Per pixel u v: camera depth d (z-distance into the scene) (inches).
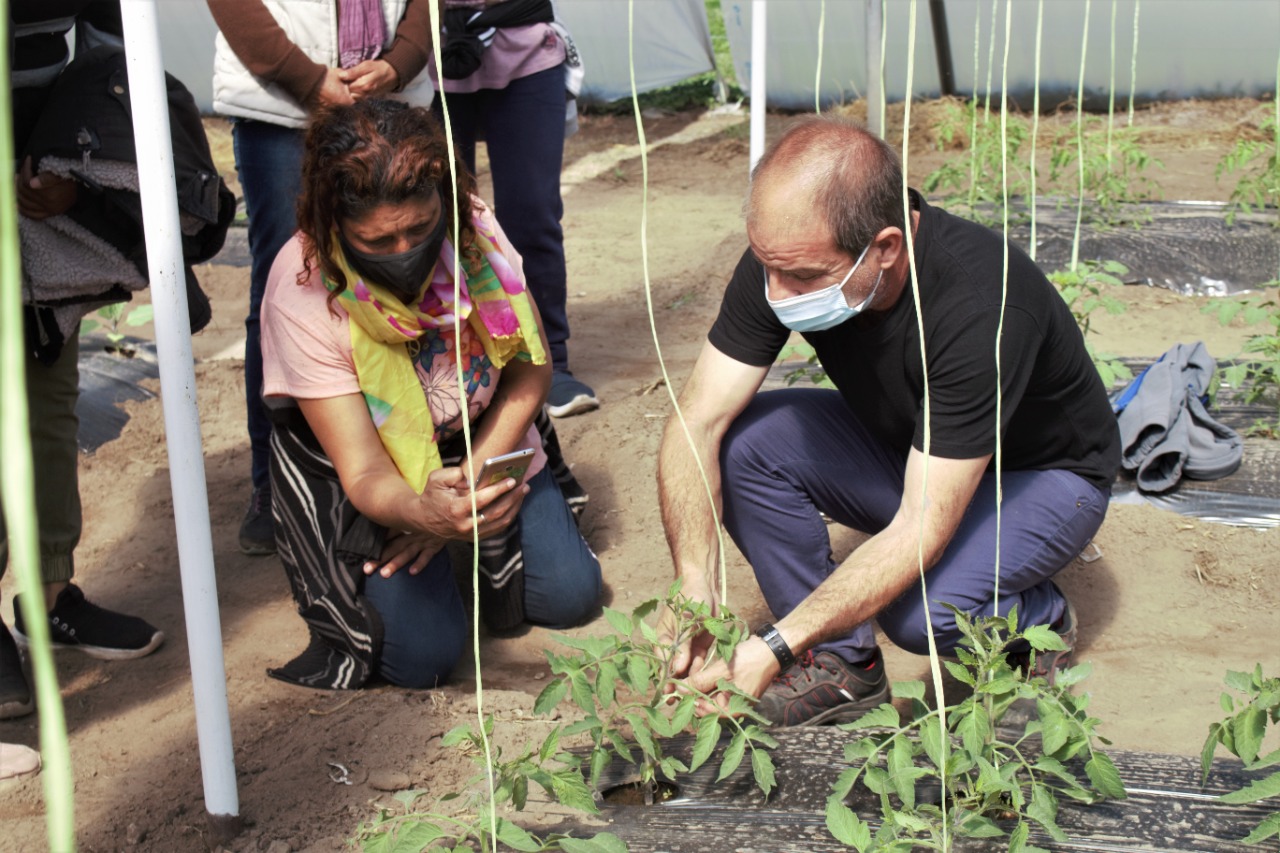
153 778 94.7
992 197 224.7
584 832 78.8
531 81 158.9
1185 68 328.5
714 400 96.6
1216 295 204.1
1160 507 133.5
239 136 132.6
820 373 139.3
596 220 285.1
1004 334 82.4
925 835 72.9
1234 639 111.0
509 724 97.0
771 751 85.0
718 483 96.4
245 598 127.3
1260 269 205.0
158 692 109.5
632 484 148.2
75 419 110.9
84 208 97.9
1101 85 334.6
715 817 79.3
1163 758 80.9
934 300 83.3
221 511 147.9
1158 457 135.3
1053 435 94.6
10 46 93.1
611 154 344.2
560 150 164.6
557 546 116.9
